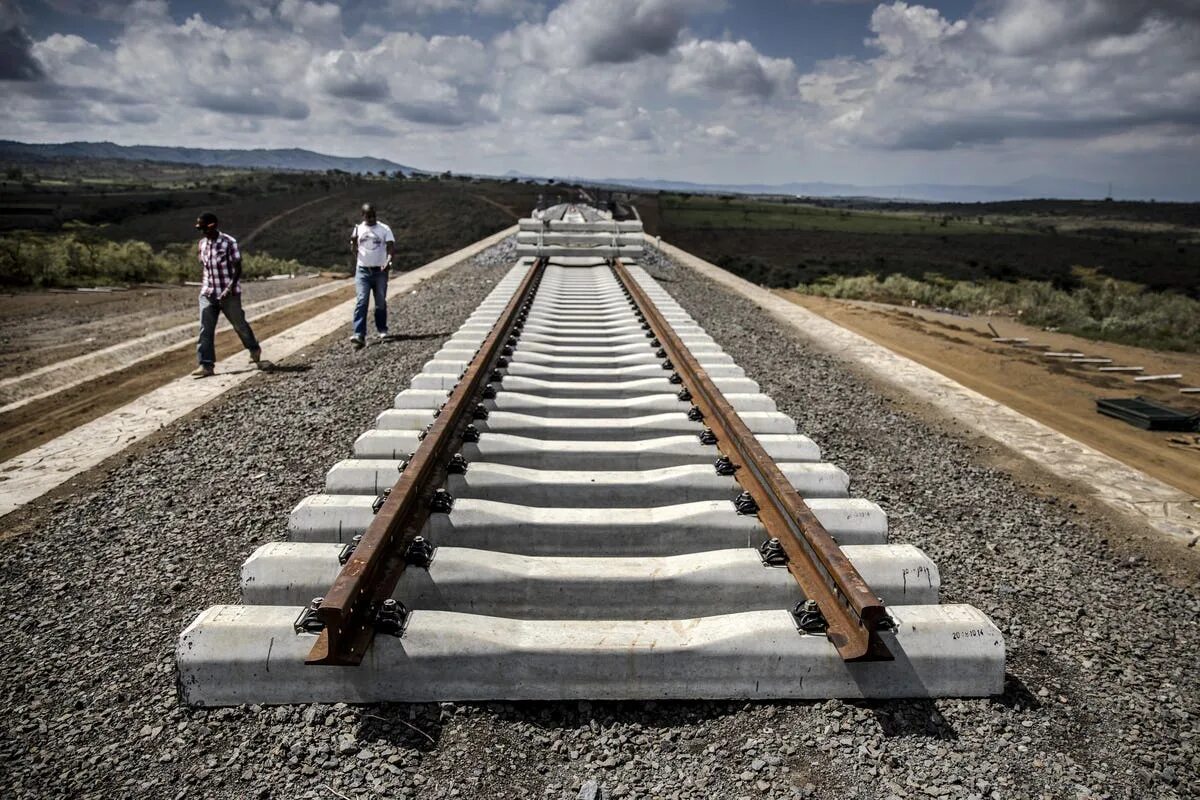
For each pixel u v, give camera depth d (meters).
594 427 4.84
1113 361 11.46
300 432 5.42
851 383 7.69
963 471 5.32
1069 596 3.56
